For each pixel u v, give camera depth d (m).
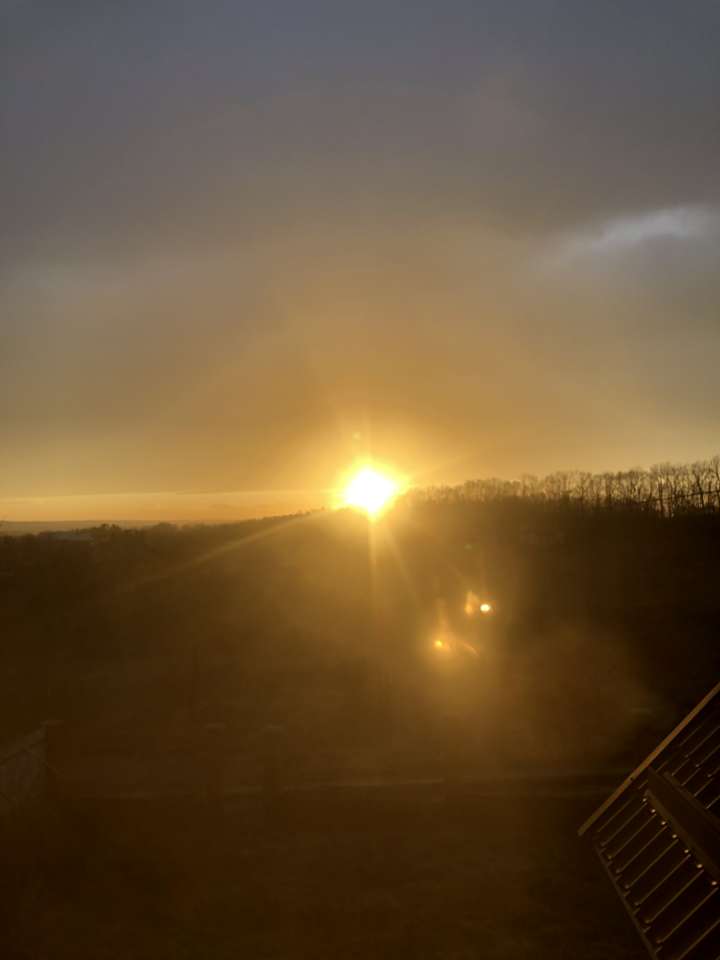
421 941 8.01
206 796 10.55
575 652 19.02
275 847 10.02
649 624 21.20
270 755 10.72
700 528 31.22
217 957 7.86
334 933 8.20
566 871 9.25
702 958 5.44
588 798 10.42
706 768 7.06
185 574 30.42
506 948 7.85
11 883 8.78
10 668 19.30
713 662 17.89
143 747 13.78
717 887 5.84
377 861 9.62
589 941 7.91
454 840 10.06
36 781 10.30
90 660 20.72
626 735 12.82
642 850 7.22
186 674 18.53
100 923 8.46
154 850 9.98
